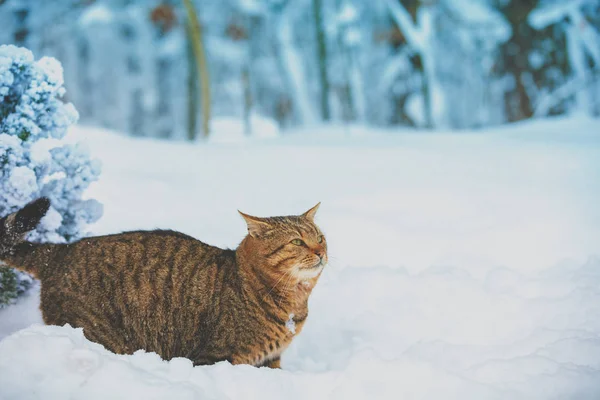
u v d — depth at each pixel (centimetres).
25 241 438
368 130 1703
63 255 435
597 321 504
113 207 760
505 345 479
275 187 934
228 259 457
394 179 984
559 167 1039
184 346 438
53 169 506
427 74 2459
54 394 340
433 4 2512
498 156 1152
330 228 752
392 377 419
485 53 2847
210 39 2727
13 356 350
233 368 401
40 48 2700
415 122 2688
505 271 598
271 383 395
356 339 530
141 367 381
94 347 386
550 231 723
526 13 2634
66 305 421
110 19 2458
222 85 2930
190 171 1007
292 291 452
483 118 2997
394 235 734
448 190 909
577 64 2464
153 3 2733
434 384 408
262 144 1397
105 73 2995
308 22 3030
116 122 2967
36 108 487
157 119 3156
